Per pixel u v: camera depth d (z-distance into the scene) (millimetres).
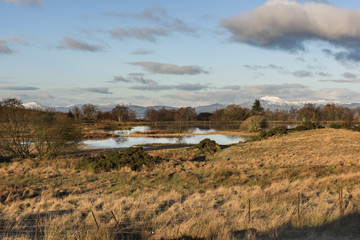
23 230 9516
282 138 44781
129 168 24266
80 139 37156
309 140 40188
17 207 12438
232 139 67000
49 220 10375
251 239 8562
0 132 34312
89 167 25219
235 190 16562
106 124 125250
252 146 40062
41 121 34719
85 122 129125
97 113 170125
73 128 36125
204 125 123250
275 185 17438
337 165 23297
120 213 11297
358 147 34219
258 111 152875
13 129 34594
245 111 137125
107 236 8602
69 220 10523
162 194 15570
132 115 174500
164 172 22438
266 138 47531
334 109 133375
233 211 11820
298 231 9422
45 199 14016
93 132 85750
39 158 33500
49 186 17750
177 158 34969
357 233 9086
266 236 8969
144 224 10047
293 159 29906
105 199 13969
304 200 13672
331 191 15617
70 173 22891
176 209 12219
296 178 19984
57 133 34188
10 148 35219
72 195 15359
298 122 122000
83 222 10508
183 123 134500
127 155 27938
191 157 36094
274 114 154375
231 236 8969
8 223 9992
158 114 161750
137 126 121688
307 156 31891
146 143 59281
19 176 21094
